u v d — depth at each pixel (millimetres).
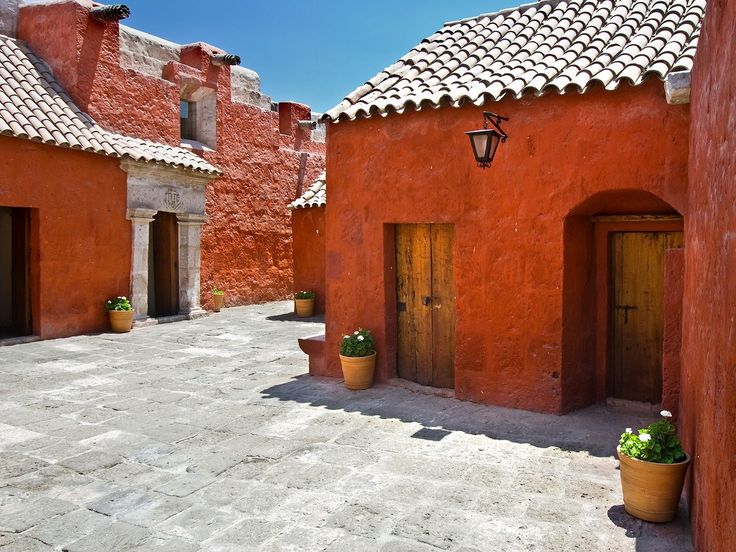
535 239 6754
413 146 7590
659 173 5941
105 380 8680
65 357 10219
